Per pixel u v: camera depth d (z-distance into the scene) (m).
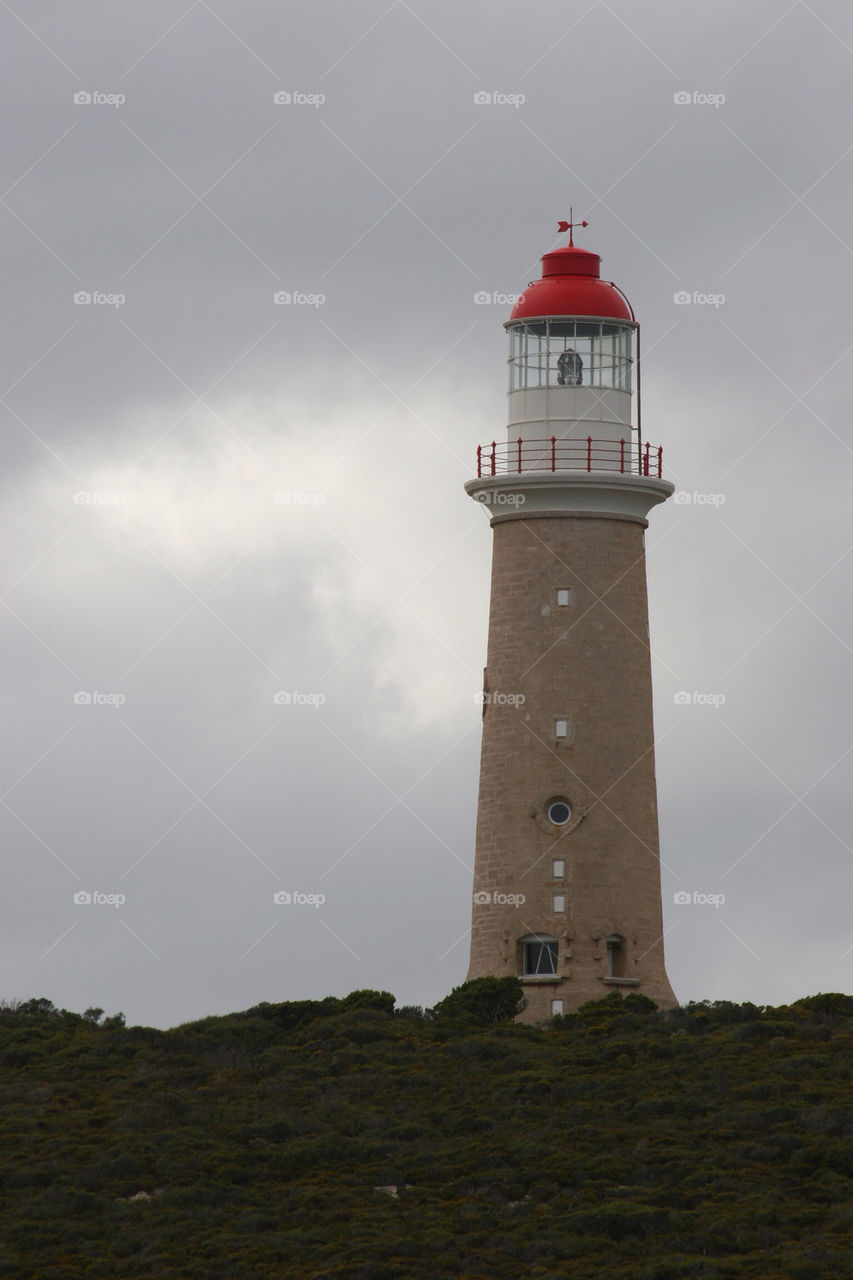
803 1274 55.06
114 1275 57.00
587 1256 56.97
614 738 77.38
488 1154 63.31
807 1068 68.75
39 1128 66.81
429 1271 56.28
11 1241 59.03
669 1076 68.94
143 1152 64.12
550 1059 70.69
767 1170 61.94
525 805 77.12
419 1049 72.75
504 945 76.88
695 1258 56.19
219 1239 58.47
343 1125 66.12
